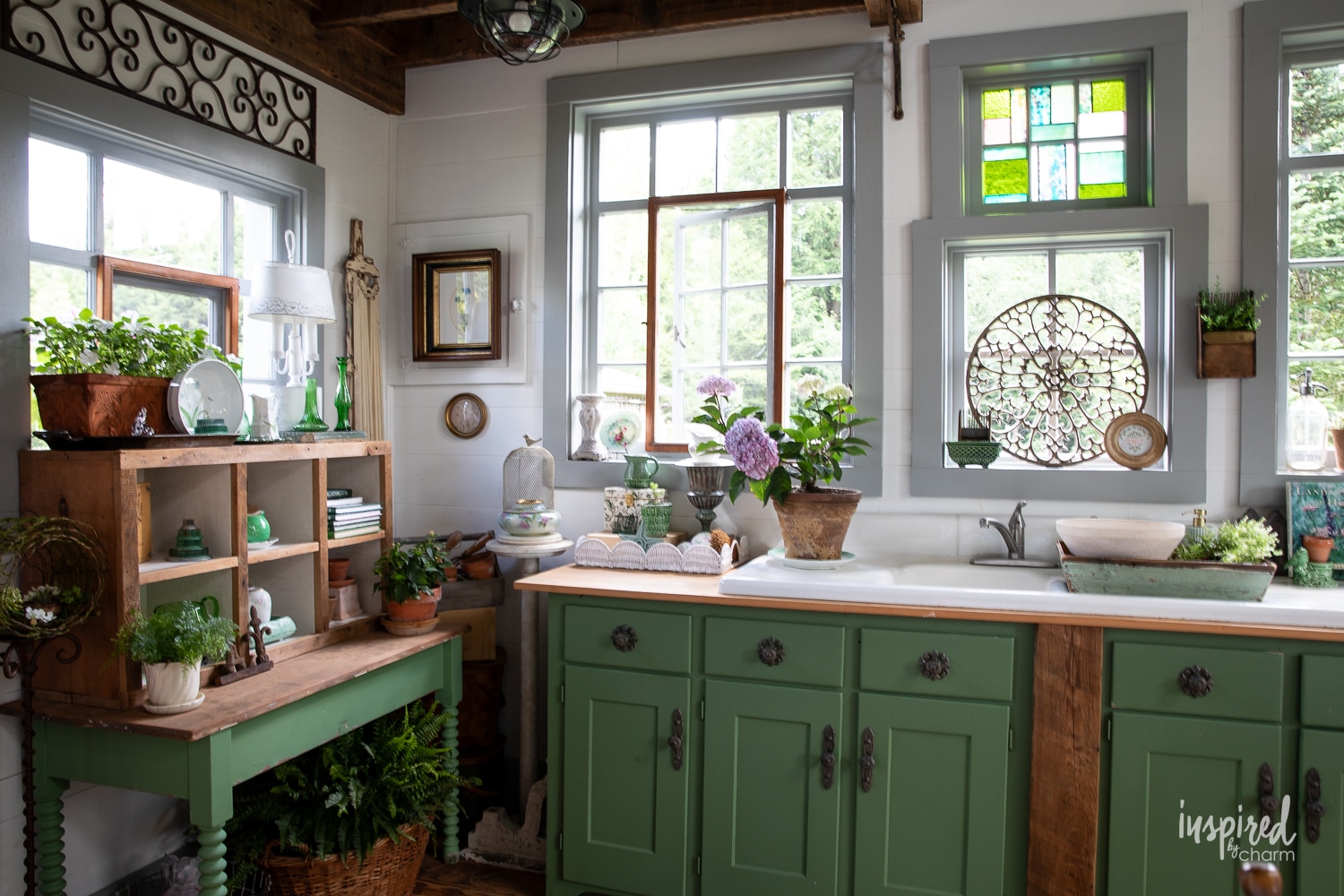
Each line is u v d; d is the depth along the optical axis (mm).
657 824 2564
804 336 3203
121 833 2488
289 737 2244
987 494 2891
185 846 2688
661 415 3334
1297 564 2535
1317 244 2768
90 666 2121
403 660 2684
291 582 2682
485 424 3436
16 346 2170
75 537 2023
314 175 3127
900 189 2973
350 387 3295
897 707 2363
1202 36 2721
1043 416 2928
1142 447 2777
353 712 2469
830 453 2691
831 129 3184
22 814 2201
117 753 2080
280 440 2688
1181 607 2182
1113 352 2863
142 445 2141
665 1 3115
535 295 3387
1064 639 2242
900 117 2949
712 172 3307
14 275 2172
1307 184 2768
